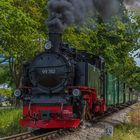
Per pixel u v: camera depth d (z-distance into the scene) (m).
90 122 18.31
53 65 15.47
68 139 13.41
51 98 15.10
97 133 15.49
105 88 22.03
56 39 15.88
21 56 24.42
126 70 23.92
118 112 30.94
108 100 23.52
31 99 15.13
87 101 16.08
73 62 16.05
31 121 14.73
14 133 15.38
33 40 23.70
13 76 31.03
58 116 14.78
